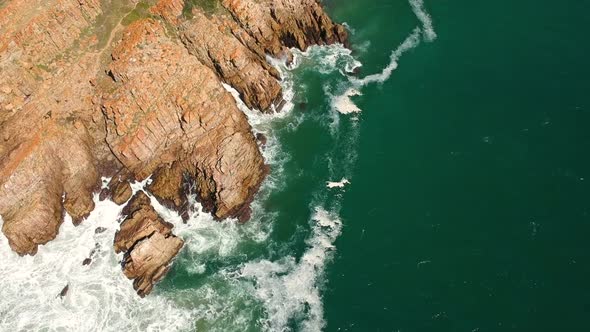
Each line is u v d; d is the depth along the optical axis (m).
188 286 69.62
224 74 84.81
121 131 78.12
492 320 62.94
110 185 78.50
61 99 80.31
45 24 82.56
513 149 77.38
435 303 65.25
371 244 71.19
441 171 76.81
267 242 72.81
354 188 76.75
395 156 79.25
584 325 61.16
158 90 78.94
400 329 63.75
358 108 85.12
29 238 73.25
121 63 80.88
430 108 83.81
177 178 77.19
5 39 81.12
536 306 63.25
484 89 84.69
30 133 77.81
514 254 67.75
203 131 78.25
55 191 75.94
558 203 71.38
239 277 69.88
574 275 65.12
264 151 81.31
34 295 69.94
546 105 81.19
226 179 74.31
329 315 65.62
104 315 67.56
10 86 79.44
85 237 74.75
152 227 71.69
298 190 77.25
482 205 72.75
